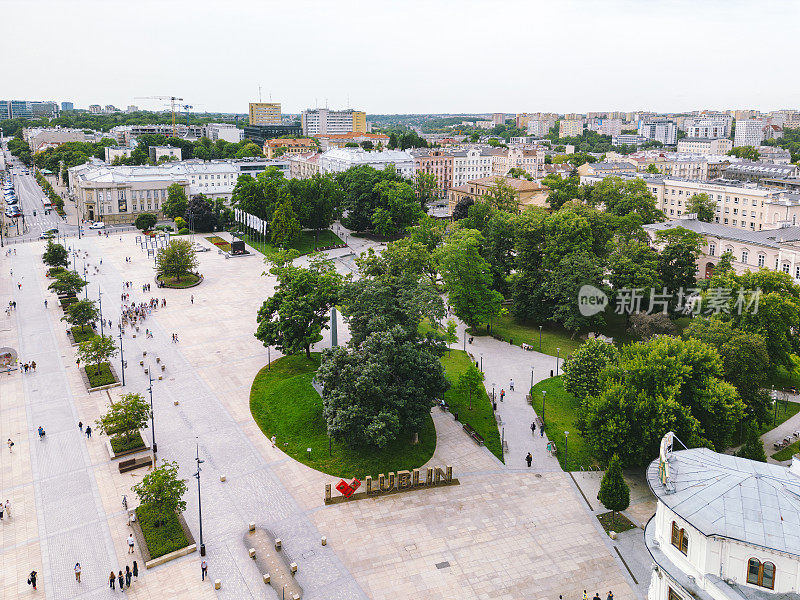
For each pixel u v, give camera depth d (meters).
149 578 67.25
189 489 82.69
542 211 167.38
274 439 93.94
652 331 122.75
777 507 47.09
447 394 111.62
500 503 81.12
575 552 72.06
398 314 106.56
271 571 68.44
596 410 84.75
